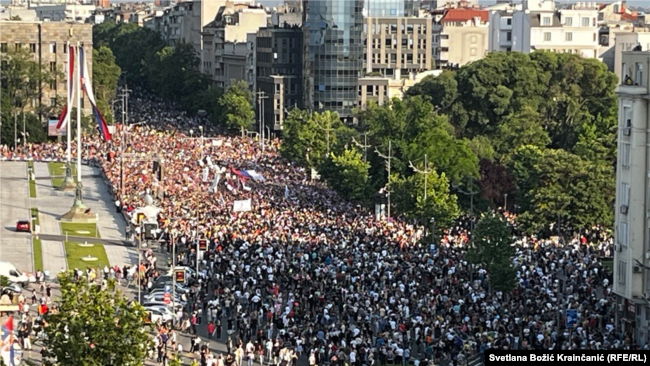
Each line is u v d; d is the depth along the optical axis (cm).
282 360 15312
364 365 15175
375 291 18175
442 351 15638
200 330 17450
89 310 11744
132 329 11812
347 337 16000
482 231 19075
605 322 17325
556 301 18112
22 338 15775
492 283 18638
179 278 17850
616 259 18200
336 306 17600
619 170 18388
